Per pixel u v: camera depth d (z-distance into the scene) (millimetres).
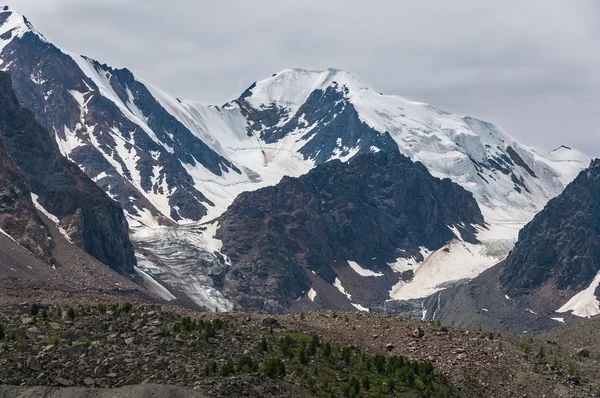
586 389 159125
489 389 157375
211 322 158250
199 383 129250
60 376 128000
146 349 141500
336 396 140000
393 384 149625
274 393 132875
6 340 139875
